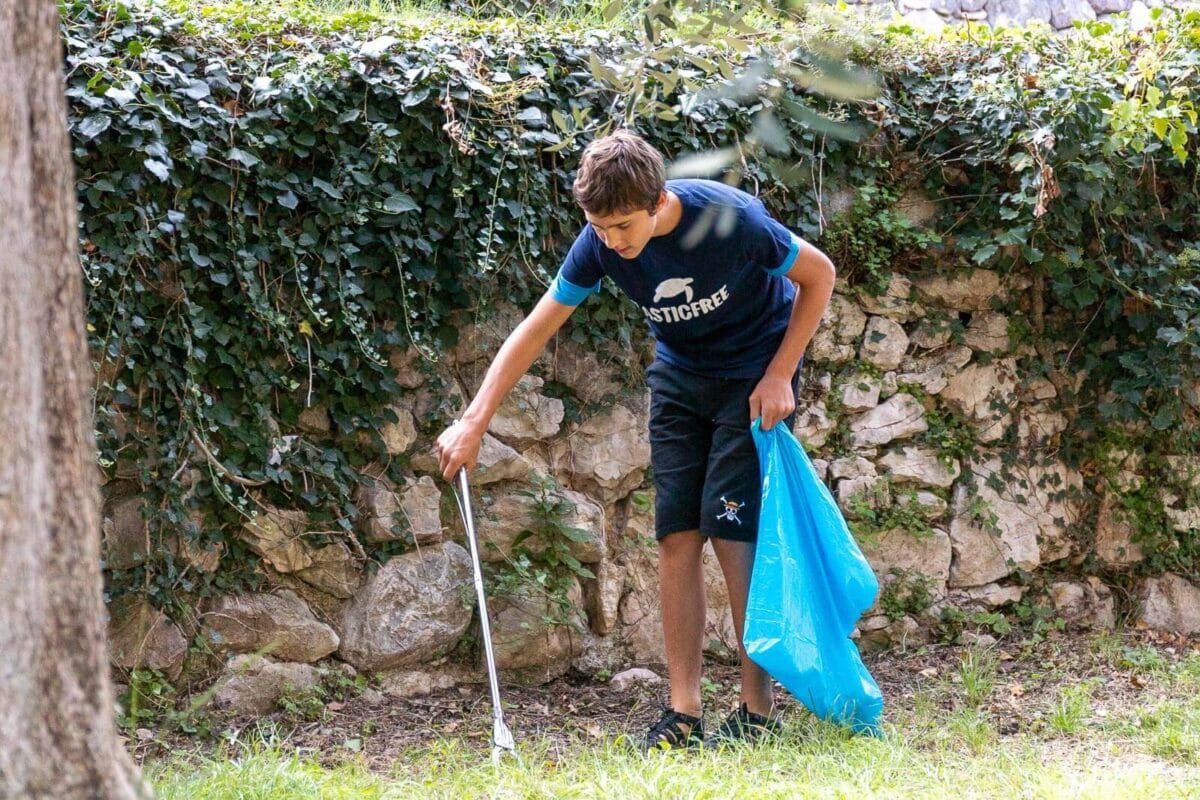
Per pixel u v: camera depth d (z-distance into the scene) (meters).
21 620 1.49
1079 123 4.77
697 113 4.44
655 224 3.10
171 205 3.83
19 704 1.48
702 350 3.43
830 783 2.82
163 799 2.60
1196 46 5.03
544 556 4.45
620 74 2.56
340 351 4.12
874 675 4.57
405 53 4.18
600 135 4.30
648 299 3.33
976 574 5.00
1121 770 3.11
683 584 3.52
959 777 2.95
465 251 4.22
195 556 3.93
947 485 5.00
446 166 4.18
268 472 4.02
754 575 3.32
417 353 4.29
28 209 1.51
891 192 4.98
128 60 3.77
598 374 4.59
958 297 5.05
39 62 1.53
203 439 3.88
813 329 3.37
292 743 3.77
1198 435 5.19
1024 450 5.13
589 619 4.55
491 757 3.11
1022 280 5.11
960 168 5.04
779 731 3.39
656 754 3.04
